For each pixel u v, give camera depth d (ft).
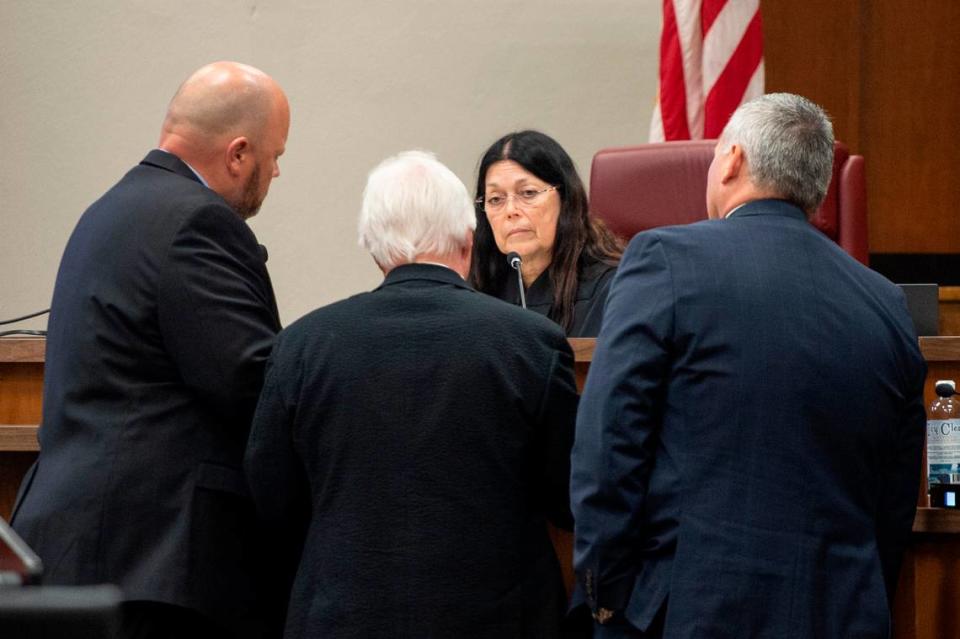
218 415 28.12
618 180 42.16
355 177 60.80
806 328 24.97
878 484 26.17
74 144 60.90
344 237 60.70
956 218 62.08
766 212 26.37
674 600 23.98
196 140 30.12
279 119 31.14
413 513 24.86
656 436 24.94
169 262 27.91
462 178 60.95
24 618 13.11
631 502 24.36
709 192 27.61
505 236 40.27
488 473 25.07
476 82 61.16
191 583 27.02
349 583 24.77
